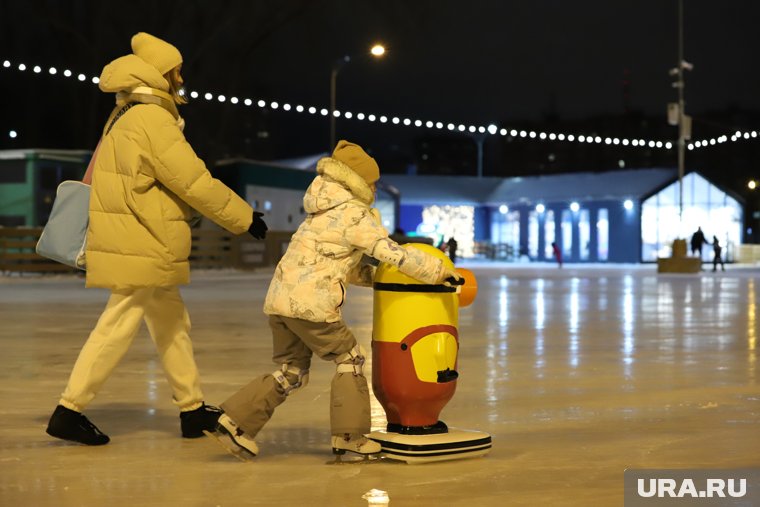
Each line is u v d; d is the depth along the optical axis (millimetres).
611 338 12477
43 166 34844
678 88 41875
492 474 5020
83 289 24406
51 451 5590
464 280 5414
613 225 55438
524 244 61250
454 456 5316
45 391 7875
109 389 7969
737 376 8867
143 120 5617
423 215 64312
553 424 6469
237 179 40062
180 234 5742
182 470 5102
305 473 5035
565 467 5180
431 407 5488
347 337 5281
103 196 5684
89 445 5754
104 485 4758
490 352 10812
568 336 12734
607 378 8711
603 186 56906
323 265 5203
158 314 5918
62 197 5828
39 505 4359
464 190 64688
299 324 5219
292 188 43219
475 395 7707
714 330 13719
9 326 13883
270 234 40562
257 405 5273
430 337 5406
